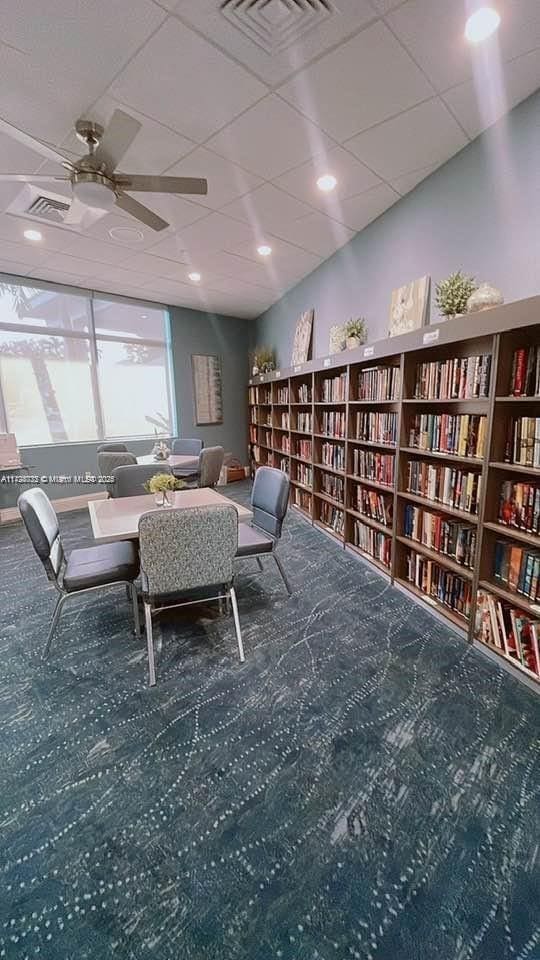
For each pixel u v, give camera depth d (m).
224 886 1.11
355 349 3.13
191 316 6.30
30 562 3.44
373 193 2.81
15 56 1.66
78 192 1.93
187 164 2.45
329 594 2.79
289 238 3.56
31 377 5.01
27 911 1.06
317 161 2.43
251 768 1.46
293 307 5.11
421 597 2.59
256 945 0.99
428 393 2.48
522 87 1.84
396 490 2.75
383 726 1.64
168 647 2.19
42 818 1.29
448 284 2.18
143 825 1.28
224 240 3.58
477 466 2.34
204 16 1.50
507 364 1.88
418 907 1.06
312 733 1.61
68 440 5.38
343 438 3.56
